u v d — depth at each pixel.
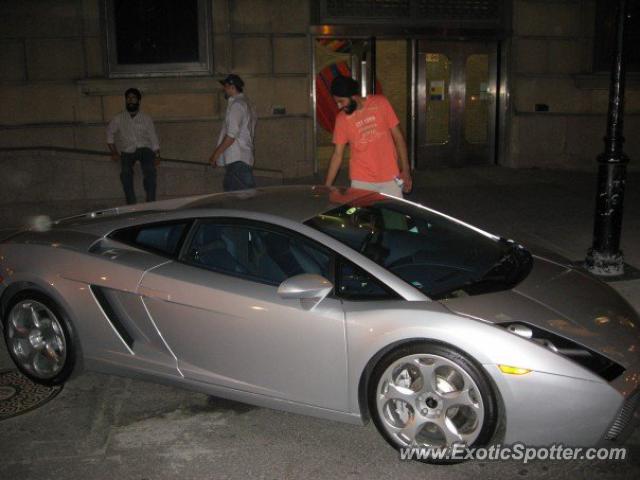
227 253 4.20
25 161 9.94
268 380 3.98
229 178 8.27
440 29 11.59
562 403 3.40
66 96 10.77
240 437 3.99
